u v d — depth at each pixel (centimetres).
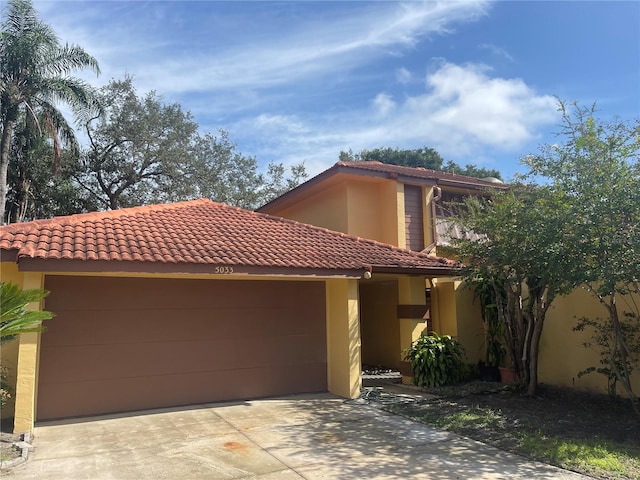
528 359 1123
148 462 632
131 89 2967
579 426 808
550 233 805
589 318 1066
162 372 965
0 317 609
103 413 902
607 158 807
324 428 805
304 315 1133
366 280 1538
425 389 1150
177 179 3083
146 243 945
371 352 1659
